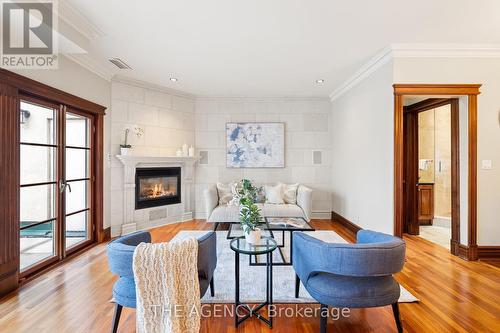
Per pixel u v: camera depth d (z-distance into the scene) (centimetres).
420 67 307
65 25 250
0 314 200
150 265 154
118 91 418
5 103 229
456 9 233
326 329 181
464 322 190
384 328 185
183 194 516
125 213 426
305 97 535
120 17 247
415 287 242
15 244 239
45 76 279
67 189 321
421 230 462
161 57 342
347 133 450
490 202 310
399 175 305
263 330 184
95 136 377
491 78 309
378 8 232
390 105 315
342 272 160
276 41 296
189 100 530
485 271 277
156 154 475
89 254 330
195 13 241
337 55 334
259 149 536
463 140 318
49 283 251
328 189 536
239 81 442
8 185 232
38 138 283
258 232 218
